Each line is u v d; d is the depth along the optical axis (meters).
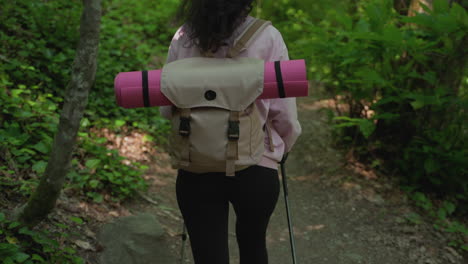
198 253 1.70
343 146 4.39
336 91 4.17
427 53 3.52
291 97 1.61
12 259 1.96
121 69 4.61
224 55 1.63
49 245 2.29
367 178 3.95
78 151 3.31
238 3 1.53
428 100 3.40
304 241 3.18
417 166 3.78
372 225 3.41
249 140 1.56
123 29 5.69
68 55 4.19
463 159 3.50
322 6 7.65
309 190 3.85
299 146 4.54
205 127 1.53
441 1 3.23
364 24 3.66
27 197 2.63
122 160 3.64
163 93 1.55
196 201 1.66
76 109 2.06
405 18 3.31
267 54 1.64
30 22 4.30
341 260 3.00
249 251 1.79
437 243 3.23
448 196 3.72
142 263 2.61
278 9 8.34
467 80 3.87
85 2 1.96
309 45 4.11
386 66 3.65
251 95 1.54
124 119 4.09
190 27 1.61
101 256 2.51
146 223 2.88
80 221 2.39
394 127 4.05
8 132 2.96
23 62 3.79
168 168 3.86
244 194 1.63
